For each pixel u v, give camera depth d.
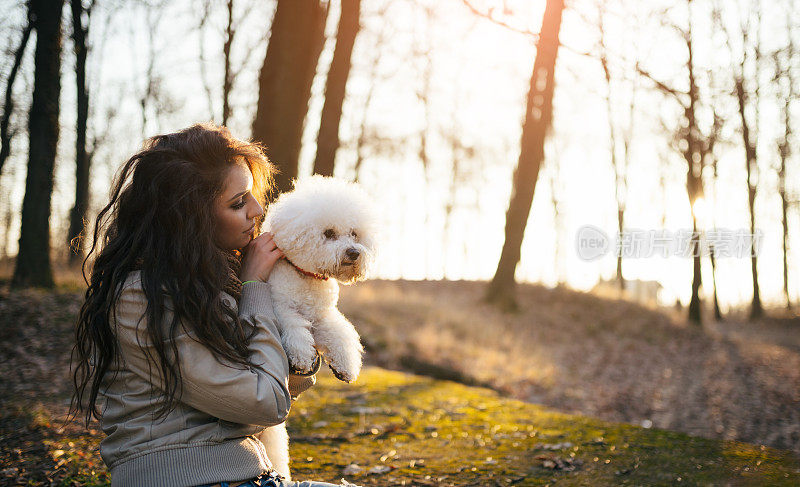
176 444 1.41
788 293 25.03
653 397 9.37
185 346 1.41
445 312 12.28
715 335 16.11
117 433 1.44
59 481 3.21
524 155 14.70
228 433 1.46
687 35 11.82
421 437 4.19
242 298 1.61
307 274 1.75
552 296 16.36
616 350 13.12
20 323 7.98
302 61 6.40
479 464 3.57
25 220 10.34
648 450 3.70
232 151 1.62
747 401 9.24
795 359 13.70
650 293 26.66
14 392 5.44
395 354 8.98
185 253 1.46
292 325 1.64
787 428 7.61
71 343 7.43
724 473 3.25
